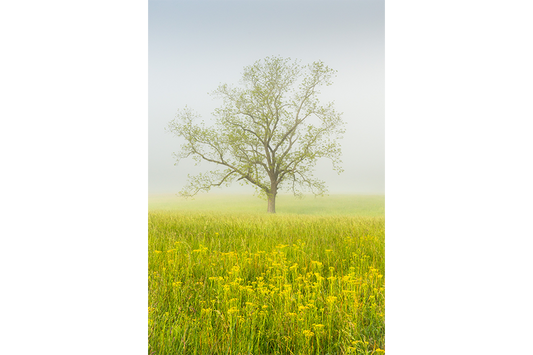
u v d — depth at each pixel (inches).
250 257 114.7
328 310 87.7
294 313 84.2
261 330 82.9
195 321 86.0
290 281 100.7
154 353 84.4
